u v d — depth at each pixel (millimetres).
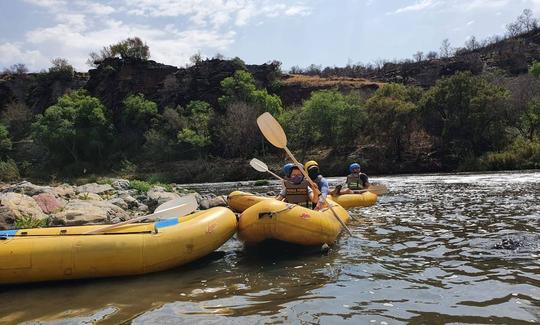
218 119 47781
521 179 17047
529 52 59781
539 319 2818
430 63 60812
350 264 4430
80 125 52562
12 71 74188
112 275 4102
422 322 2832
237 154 44625
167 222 4820
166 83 57656
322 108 38375
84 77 68625
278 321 2904
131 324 2904
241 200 6676
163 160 47031
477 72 54812
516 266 4105
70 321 3002
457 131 31438
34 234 4234
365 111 36906
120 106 58188
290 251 5152
